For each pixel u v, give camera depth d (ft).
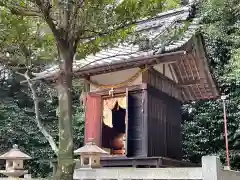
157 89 31.55
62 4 14.39
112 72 31.63
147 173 21.38
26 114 59.21
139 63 28.07
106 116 31.78
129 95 30.42
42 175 54.19
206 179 19.22
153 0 16.63
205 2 54.90
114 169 22.67
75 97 56.95
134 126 29.76
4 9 15.85
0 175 50.11
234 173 22.36
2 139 54.03
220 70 52.13
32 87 16.01
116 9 16.47
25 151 55.01
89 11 15.53
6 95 62.75
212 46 53.83
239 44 50.01
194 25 30.96
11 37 16.53
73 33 15.05
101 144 31.50
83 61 30.86
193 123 51.19
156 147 30.25
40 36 17.72
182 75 36.91
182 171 20.21
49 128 58.08
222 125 49.73
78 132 55.21
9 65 18.03
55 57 18.49
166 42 26.73
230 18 54.03
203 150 50.85
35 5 15.40
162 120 32.04
